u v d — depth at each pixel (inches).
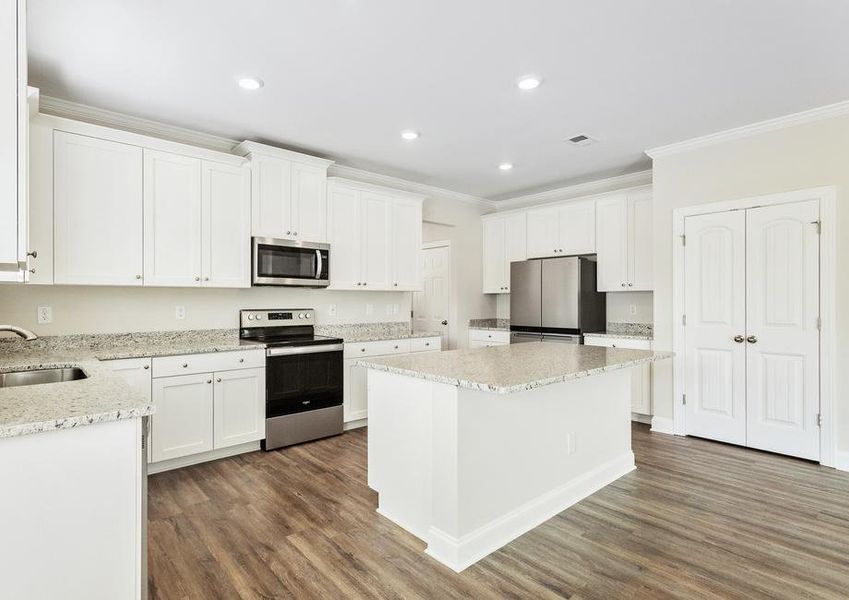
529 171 186.1
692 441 147.6
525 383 74.1
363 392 164.2
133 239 122.5
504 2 80.4
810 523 93.4
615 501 104.7
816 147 126.6
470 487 82.0
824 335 125.5
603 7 81.8
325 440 148.6
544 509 96.7
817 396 126.7
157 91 114.3
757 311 137.0
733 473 120.6
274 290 163.2
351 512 98.8
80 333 124.7
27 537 46.4
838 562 79.7
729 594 71.3
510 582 74.8
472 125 136.6
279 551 83.6
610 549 84.6
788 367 131.6
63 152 112.1
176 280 129.6
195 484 113.0
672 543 86.4
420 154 163.9
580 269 183.0
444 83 110.7
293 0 79.4
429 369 88.2
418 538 88.4
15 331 78.1
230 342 140.9
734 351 141.8
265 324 158.4
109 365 110.7
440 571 77.9
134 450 52.4
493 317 243.1
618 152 161.8
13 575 45.8
